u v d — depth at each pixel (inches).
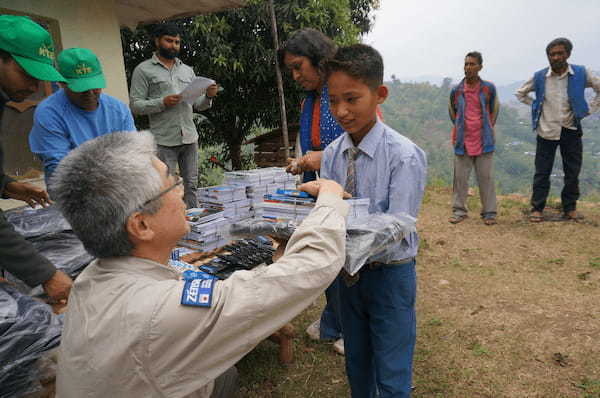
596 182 4109.3
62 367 35.9
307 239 36.5
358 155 62.6
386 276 61.8
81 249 81.8
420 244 189.3
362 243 45.6
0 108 68.2
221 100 357.1
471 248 184.4
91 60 89.0
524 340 112.3
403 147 58.1
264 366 105.3
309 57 87.5
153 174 35.6
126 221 34.8
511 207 241.1
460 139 207.3
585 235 190.5
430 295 141.9
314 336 116.2
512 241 189.9
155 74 155.3
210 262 93.0
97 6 162.4
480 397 92.1
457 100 204.8
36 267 62.2
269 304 33.7
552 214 222.8
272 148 280.2
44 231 82.5
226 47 293.0
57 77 67.6
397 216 52.1
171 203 37.4
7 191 89.8
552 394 91.7
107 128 101.7
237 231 57.7
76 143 95.9
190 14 217.6
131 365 32.9
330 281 36.4
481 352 107.5
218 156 425.1
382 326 63.8
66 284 65.4
